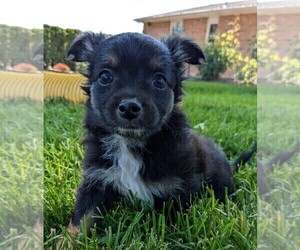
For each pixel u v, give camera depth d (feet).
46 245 0.55
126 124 0.64
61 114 1.26
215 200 0.68
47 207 0.68
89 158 0.70
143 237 0.60
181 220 0.64
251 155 0.91
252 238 0.56
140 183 0.68
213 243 0.55
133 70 0.66
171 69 0.70
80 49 0.74
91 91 0.70
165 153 0.68
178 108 0.71
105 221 0.64
